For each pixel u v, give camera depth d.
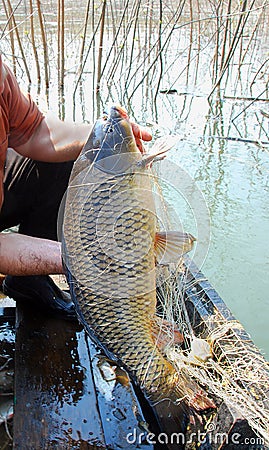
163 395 1.86
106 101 8.57
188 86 9.59
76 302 1.91
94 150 1.93
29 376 2.22
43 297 2.54
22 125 2.44
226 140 6.59
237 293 3.62
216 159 5.89
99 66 9.21
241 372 1.92
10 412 2.18
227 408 1.69
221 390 1.85
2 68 2.17
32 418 2.01
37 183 2.60
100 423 2.00
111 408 2.12
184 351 2.12
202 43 10.80
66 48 10.75
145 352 1.87
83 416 2.03
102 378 2.27
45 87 9.03
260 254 4.04
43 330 2.48
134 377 1.88
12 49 9.13
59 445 1.89
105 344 1.91
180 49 11.36
